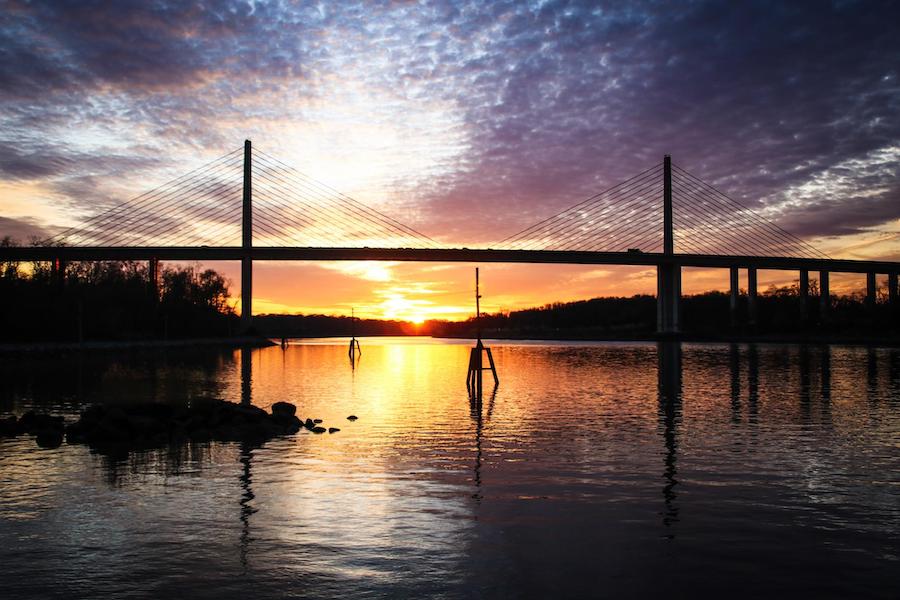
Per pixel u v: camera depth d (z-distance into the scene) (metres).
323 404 31.80
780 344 124.00
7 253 106.69
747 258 144.12
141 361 70.12
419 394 36.84
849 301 164.12
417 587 9.13
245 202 134.50
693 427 23.64
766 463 17.30
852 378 46.53
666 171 145.62
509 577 9.48
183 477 15.70
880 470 16.42
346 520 12.17
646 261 140.88
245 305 133.75
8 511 12.82
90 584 9.25
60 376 48.38
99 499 13.68
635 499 13.66
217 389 40.28
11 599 8.75
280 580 9.38
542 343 168.12
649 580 9.40
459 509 12.92
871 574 9.63
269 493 14.16
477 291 41.56
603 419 25.92
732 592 9.01
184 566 9.90
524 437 21.56
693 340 143.25
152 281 124.25
